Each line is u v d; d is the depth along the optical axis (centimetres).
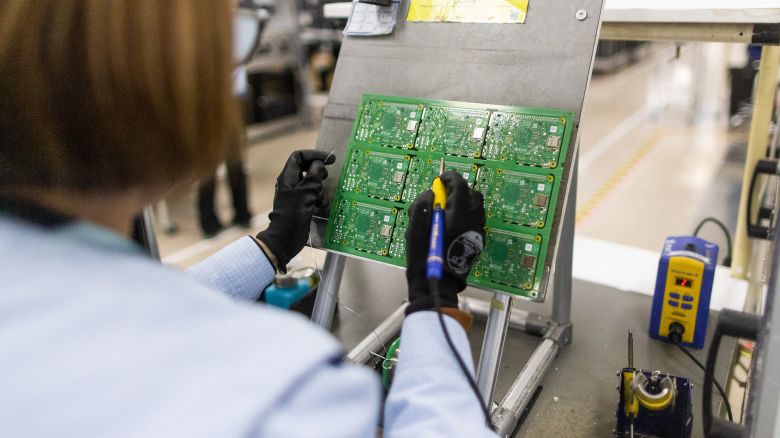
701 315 132
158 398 33
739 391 128
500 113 101
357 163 110
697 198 342
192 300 38
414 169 105
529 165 97
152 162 39
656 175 383
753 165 160
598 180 379
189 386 33
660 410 102
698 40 122
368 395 40
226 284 89
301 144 457
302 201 98
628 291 162
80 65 35
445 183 87
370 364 125
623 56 750
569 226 127
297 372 35
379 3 115
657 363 131
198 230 312
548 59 101
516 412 111
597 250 185
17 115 36
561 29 101
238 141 45
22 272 37
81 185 40
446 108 106
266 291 140
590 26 99
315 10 511
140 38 35
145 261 41
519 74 103
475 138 102
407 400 58
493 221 96
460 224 80
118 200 42
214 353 35
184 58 36
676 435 104
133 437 31
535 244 93
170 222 309
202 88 37
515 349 138
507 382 126
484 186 99
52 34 35
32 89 35
